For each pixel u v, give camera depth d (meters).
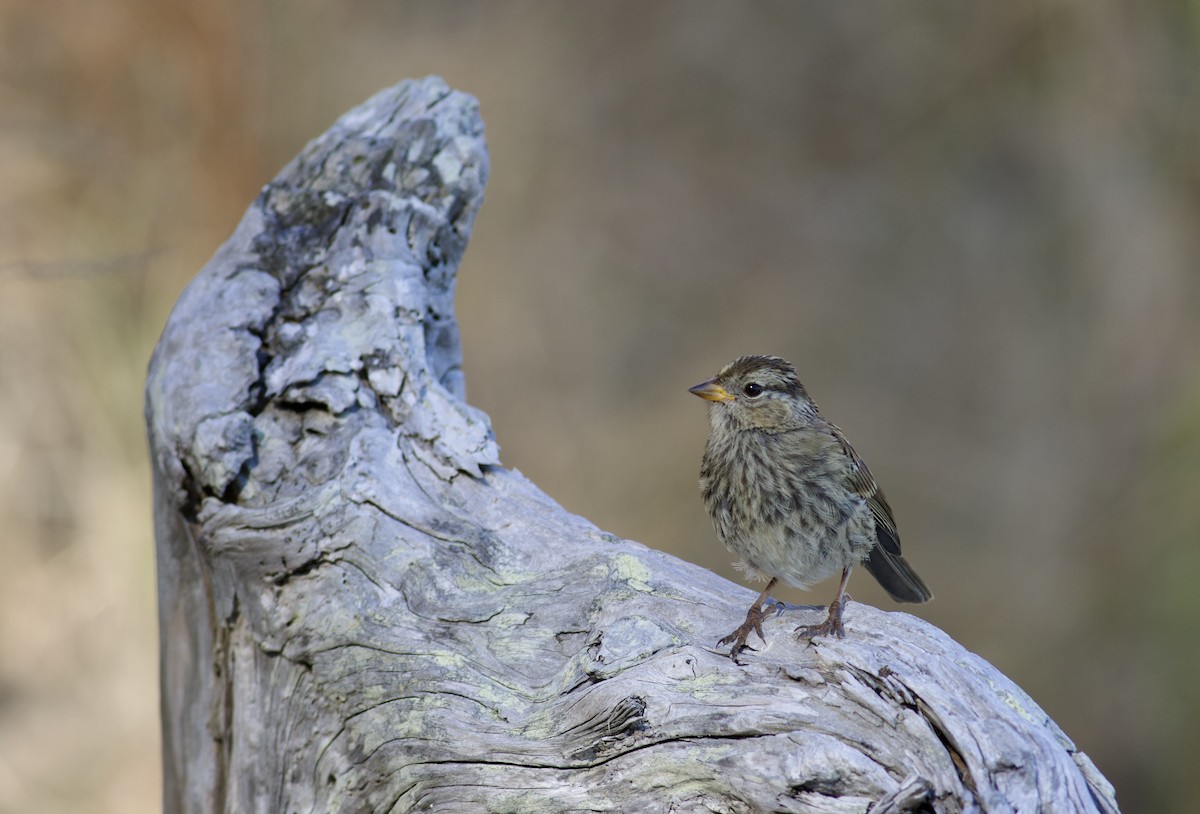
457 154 6.66
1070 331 18.77
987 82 20.03
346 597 5.35
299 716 5.35
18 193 13.95
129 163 14.77
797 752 4.29
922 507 17.17
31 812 10.72
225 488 5.64
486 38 18.45
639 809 4.52
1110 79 19.41
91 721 11.53
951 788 4.09
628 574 5.18
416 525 5.46
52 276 8.43
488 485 5.70
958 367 18.52
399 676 5.11
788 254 19.11
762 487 5.78
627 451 15.91
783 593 14.51
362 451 5.62
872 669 4.37
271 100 16.47
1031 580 16.25
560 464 16.05
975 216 19.61
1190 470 16.70
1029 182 19.75
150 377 6.07
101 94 15.02
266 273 6.23
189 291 6.21
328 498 5.47
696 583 5.23
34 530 12.24
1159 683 15.34
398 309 6.05
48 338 12.76
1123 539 16.45
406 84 6.98
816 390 18.11
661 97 19.31
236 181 15.25
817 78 20.05
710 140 19.50
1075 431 17.80
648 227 18.70
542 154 18.38
